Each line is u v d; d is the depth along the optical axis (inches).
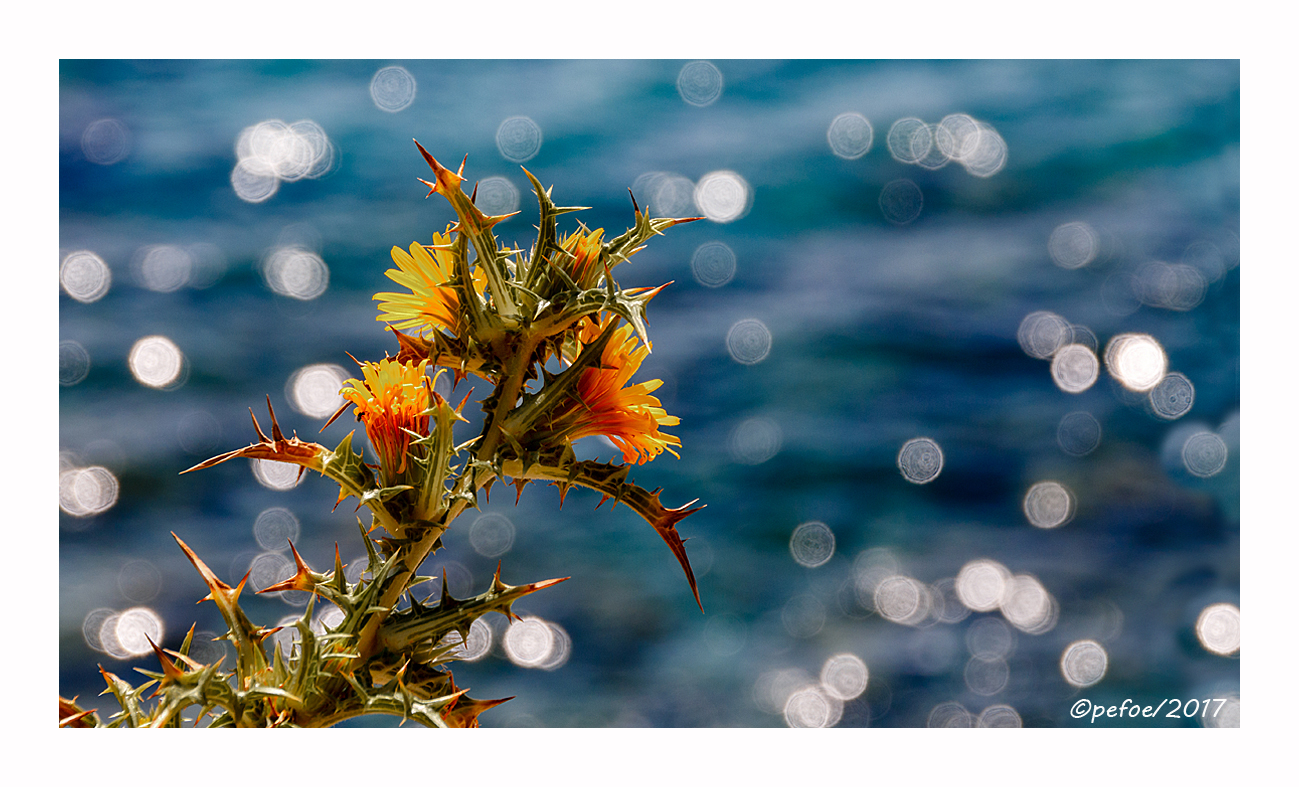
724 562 128.9
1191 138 186.5
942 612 121.9
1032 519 136.6
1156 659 114.4
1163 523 134.7
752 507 138.0
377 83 201.5
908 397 155.6
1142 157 186.1
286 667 34.9
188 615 111.0
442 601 35.3
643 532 133.0
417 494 35.2
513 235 175.6
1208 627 118.9
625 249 35.6
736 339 163.8
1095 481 141.6
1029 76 204.8
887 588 125.8
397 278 35.7
